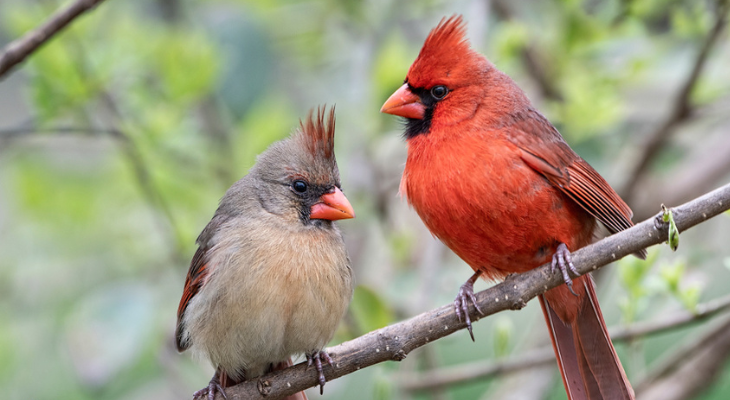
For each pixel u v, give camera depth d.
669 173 12.05
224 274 7.67
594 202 7.86
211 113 12.23
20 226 12.73
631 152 11.62
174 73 11.05
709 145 12.08
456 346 13.24
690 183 11.57
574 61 11.61
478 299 7.60
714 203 6.96
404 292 10.55
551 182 7.86
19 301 12.35
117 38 11.12
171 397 11.13
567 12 11.45
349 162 11.73
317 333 7.70
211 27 11.62
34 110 10.43
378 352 7.61
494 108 8.02
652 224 7.16
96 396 10.15
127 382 11.23
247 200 8.08
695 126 12.43
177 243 11.05
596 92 11.13
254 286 7.56
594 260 7.35
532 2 11.98
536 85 11.91
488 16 11.59
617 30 11.46
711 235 11.59
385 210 11.63
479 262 8.24
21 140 12.31
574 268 7.37
